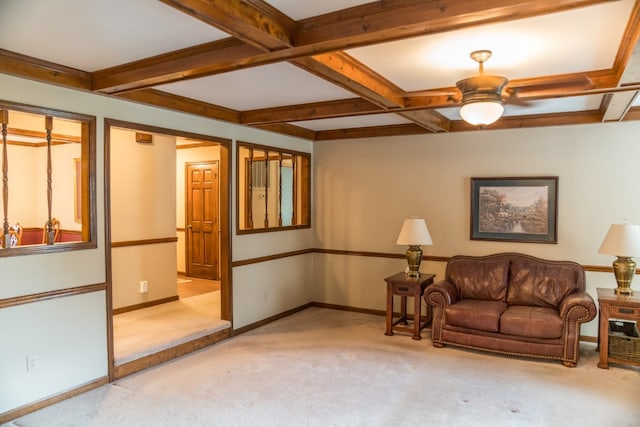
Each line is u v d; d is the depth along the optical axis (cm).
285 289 586
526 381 372
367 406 327
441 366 405
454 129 535
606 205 473
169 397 341
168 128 416
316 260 642
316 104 438
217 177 755
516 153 512
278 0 211
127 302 533
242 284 511
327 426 298
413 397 342
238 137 504
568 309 405
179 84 363
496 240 523
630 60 259
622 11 219
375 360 420
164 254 578
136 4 215
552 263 480
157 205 570
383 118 518
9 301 303
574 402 333
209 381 371
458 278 501
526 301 467
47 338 326
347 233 618
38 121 519
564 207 490
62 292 334
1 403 301
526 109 462
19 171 601
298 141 611
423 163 564
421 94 337
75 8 219
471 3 198
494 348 428
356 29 222
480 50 276
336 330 521
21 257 310
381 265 596
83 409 320
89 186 352
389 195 588
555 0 186
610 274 470
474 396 344
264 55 254
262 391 352
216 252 763
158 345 408
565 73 324
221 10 195
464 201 542
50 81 311
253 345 465
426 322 529
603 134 471
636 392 350
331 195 628
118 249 522
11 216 595
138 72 307
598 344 443
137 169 546
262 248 545
